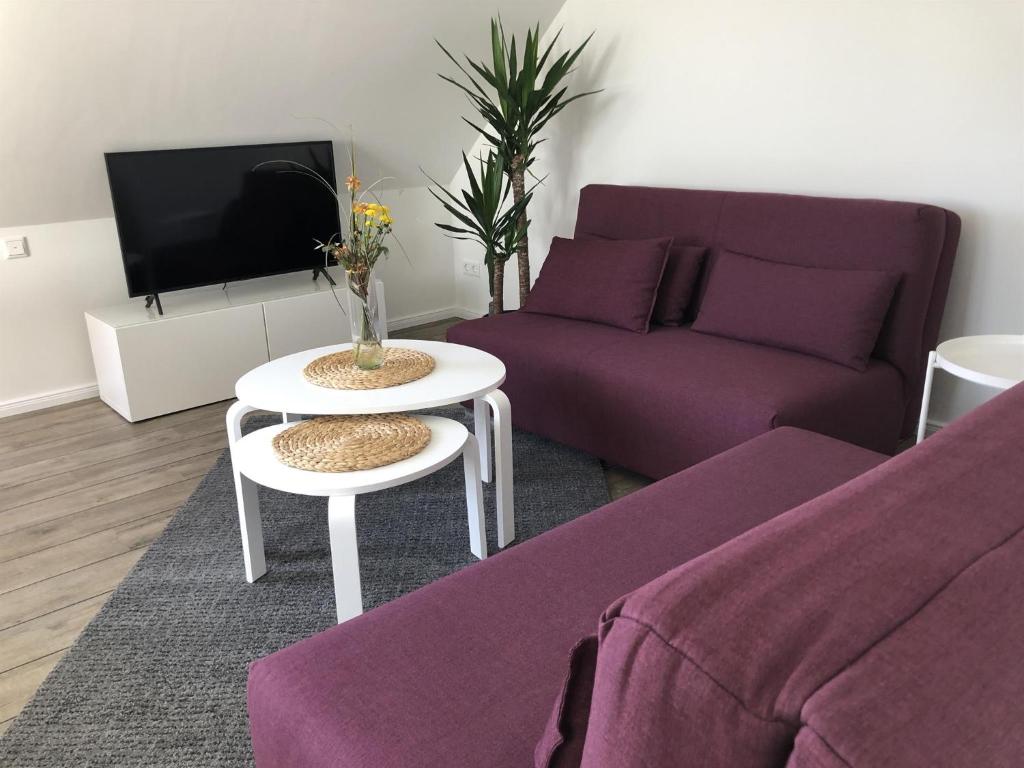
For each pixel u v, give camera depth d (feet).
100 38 9.37
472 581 4.68
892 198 9.48
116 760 5.30
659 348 9.21
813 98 9.89
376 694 3.80
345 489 5.92
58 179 10.75
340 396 7.11
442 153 14.64
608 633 2.43
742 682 2.11
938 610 2.33
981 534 2.71
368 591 7.10
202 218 11.60
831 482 5.93
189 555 7.72
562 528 5.30
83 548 7.96
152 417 11.25
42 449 10.29
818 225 9.21
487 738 3.54
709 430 7.97
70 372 11.89
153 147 11.16
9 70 9.15
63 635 6.64
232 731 5.53
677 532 5.23
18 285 11.18
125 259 11.05
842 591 2.37
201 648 6.39
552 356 9.41
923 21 8.79
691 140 11.32
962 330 9.32
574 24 12.41
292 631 6.58
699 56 10.91
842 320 8.47
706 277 10.30
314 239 12.90
